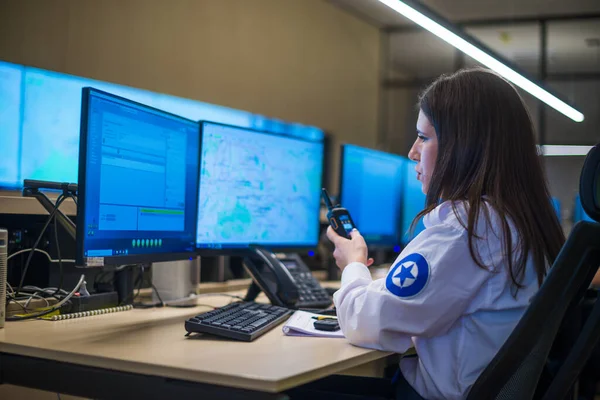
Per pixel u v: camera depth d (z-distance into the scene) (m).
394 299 1.10
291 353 1.07
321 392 1.40
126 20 4.05
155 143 1.45
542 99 4.36
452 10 6.12
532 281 1.12
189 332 1.20
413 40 6.92
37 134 3.18
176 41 4.40
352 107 6.45
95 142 1.22
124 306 1.61
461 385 1.10
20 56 3.45
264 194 1.91
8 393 1.64
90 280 1.63
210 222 1.70
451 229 1.11
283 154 1.98
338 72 6.20
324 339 1.23
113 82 3.97
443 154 1.21
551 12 6.02
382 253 3.05
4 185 3.04
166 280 1.71
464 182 1.18
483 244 1.10
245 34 5.00
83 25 3.79
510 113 1.19
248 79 5.03
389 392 1.43
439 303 1.08
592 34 6.48
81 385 1.04
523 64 7.20
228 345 1.13
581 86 7.04
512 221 1.12
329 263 2.69
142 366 0.97
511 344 0.98
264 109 5.20
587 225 0.96
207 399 0.93
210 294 1.97
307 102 5.73
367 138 6.73
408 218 3.07
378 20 6.65
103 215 1.25
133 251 1.36
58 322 1.36
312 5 5.79
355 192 2.63
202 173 1.67
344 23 6.28
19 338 1.15
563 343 1.23
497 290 1.10
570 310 1.12
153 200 1.44
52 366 1.07
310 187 2.12
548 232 1.16
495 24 6.43
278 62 5.37
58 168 3.28
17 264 1.54
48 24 3.59
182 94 4.43
